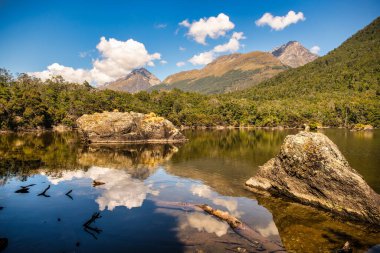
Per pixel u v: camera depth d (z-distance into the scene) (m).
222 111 159.25
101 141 56.38
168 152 44.16
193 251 12.23
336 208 17.91
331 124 148.75
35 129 100.31
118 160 35.31
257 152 45.03
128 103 153.25
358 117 145.88
